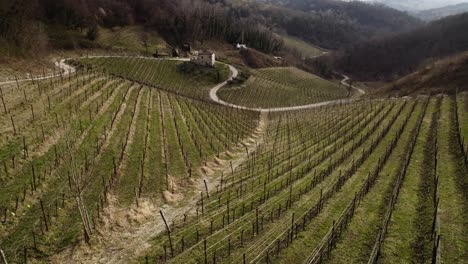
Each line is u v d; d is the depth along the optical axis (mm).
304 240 20578
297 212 24312
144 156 31984
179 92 84875
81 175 25969
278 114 78375
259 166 35938
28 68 58156
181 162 33875
